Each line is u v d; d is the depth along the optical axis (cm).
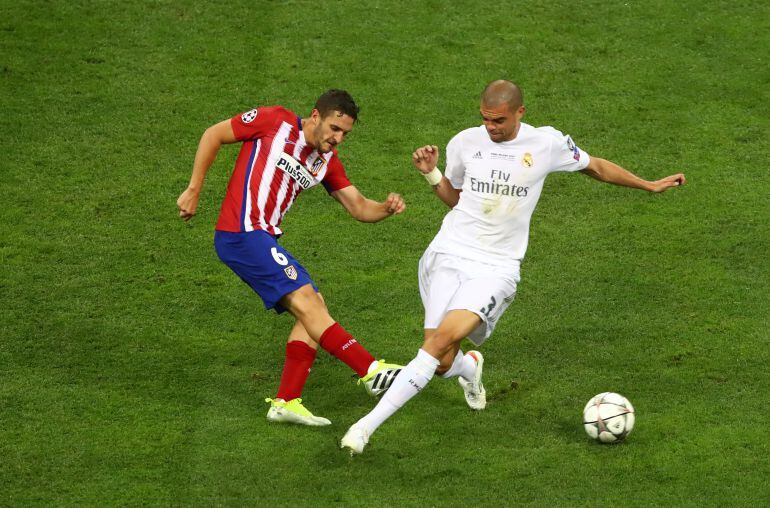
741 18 4059
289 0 4088
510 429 2225
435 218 3133
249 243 2172
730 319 2661
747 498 1980
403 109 3578
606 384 2402
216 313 2683
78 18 3922
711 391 2359
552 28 3981
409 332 2631
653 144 3447
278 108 2203
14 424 2211
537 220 3122
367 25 3969
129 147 3369
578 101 3638
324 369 2494
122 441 2161
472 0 4122
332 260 2939
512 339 2602
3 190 3155
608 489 2011
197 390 2366
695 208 3166
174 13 3978
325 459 2112
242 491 2006
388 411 2062
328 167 2236
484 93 2097
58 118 3475
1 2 3978
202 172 2209
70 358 2470
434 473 2064
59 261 2870
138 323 2625
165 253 2931
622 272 2883
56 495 1986
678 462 2095
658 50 3888
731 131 3512
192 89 3625
